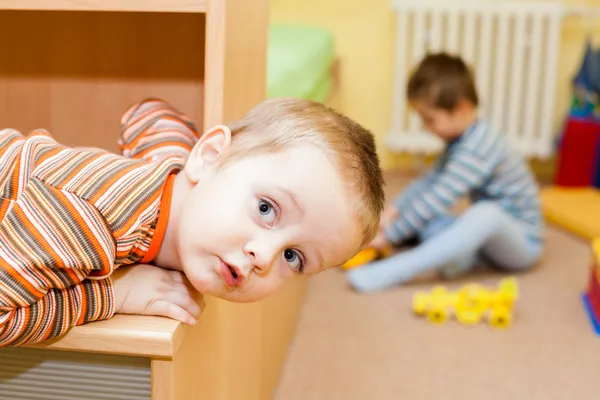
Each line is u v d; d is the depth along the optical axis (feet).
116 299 2.42
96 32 3.77
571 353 4.93
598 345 5.07
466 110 6.13
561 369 4.70
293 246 2.36
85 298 2.30
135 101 3.80
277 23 9.46
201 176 2.48
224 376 3.11
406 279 5.94
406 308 5.58
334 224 2.36
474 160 6.13
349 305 5.60
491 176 6.32
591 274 5.73
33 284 2.18
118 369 2.41
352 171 2.43
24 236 2.21
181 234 2.40
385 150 9.90
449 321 5.38
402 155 9.89
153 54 3.74
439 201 6.18
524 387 4.46
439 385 4.45
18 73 3.86
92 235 2.27
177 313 2.40
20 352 2.44
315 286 5.98
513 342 5.07
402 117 9.46
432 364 4.71
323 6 9.57
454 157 6.21
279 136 2.41
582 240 7.41
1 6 2.72
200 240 2.34
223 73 2.68
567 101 9.58
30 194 2.31
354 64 9.68
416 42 9.24
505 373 4.62
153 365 2.34
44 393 2.47
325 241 2.38
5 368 2.47
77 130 3.88
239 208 2.31
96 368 2.42
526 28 9.23
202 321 2.72
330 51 7.75
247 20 3.06
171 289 2.49
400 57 9.25
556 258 6.83
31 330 2.20
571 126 8.69
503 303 5.32
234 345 3.27
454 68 6.11
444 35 9.54
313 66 6.34
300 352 4.81
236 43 2.87
